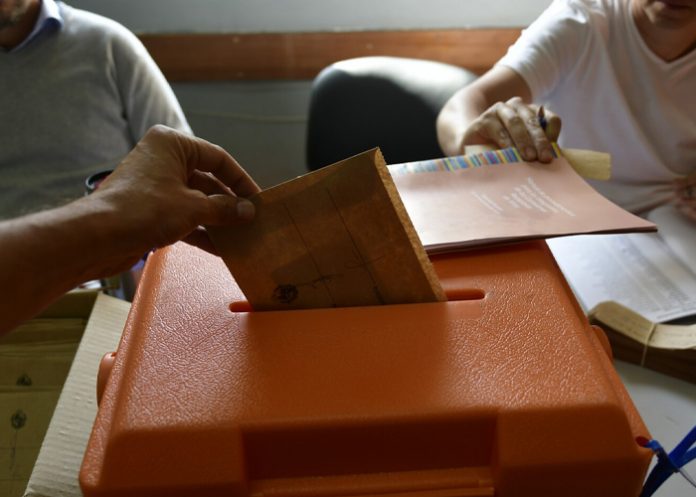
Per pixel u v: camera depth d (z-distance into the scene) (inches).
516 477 16.3
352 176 17.4
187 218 17.1
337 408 16.3
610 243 41.1
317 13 69.9
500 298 19.8
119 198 16.3
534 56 47.2
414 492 16.6
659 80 46.6
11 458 28.3
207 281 20.8
